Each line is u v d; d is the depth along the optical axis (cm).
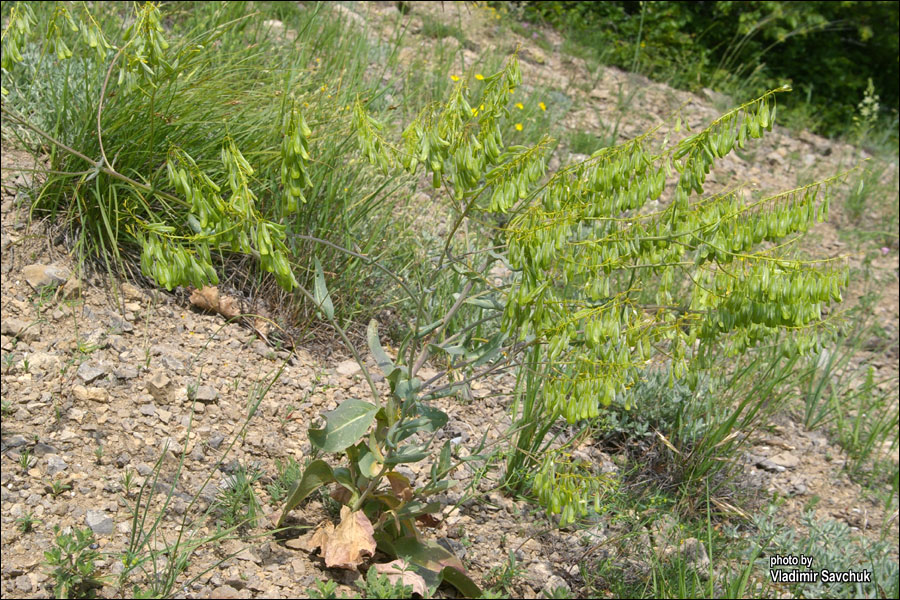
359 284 408
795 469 431
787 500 406
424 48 722
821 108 1002
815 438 461
